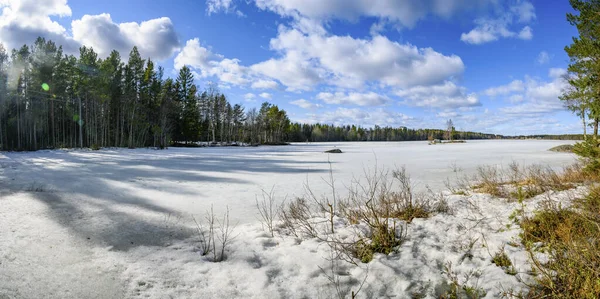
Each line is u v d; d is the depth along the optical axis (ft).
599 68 27.91
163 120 145.28
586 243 9.61
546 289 8.86
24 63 116.26
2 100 111.55
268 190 31.17
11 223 16.19
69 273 10.71
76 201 22.97
